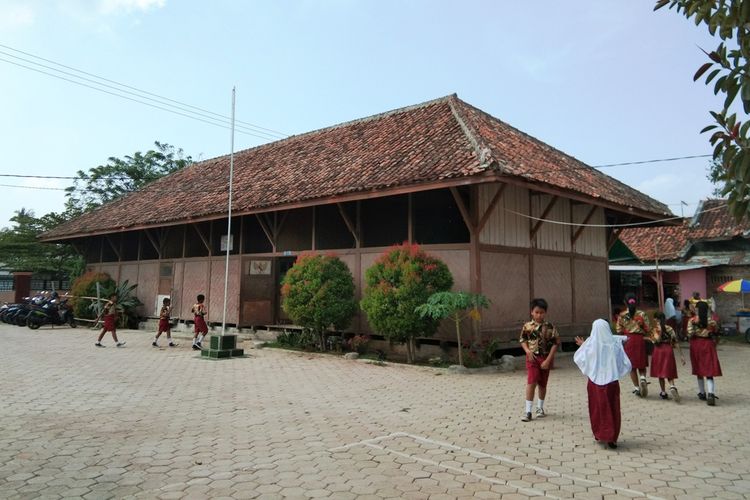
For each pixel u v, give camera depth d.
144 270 20.41
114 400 7.60
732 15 2.42
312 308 12.12
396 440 5.67
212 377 9.62
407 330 10.52
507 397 8.02
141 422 6.37
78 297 20.58
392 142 14.30
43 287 32.44
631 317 8.54
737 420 6.79
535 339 6.76
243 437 5.74
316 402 7.55
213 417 6.64
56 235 22.58
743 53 2.40
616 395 5.50
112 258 22.50
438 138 12.82
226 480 4.45
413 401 7.64
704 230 21.38
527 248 12.83
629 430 6.25
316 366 10.93
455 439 5.73
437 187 10.46
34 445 5.40
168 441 5.57
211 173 21.14
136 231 21.16
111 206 23.33
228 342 12.41
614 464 4.95
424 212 12.18
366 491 4.23
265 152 20.19
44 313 20.55
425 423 6.41
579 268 14.88
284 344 13.90
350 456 5.11
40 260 31.06
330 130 18.91
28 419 6.48
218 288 17.14
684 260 21.14
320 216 14.40
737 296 19.89
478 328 11.07
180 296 18.59
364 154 14.36
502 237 12.11
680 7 2.79
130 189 32.34
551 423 6.47
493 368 10.46
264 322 15.45
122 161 32.56
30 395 7.90
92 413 6.81
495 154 10.60
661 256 21.66
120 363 11.32
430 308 9.94
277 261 15.88
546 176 11.16
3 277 32.78
